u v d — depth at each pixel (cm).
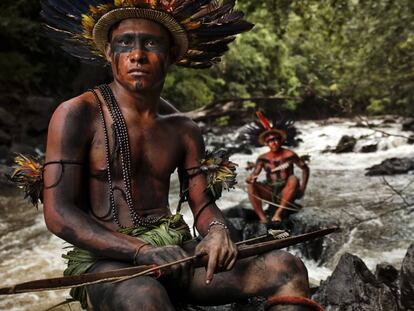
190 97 1634
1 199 724
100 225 213
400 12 930
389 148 1249
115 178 229
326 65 1145
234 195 796
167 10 223
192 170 246
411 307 301
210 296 218
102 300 200
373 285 312
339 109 670
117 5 221
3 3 1347
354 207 650
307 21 989
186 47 238
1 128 1095
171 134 241
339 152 1219
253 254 211
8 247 541
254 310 282
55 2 237
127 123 231
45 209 216
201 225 238
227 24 241
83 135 224
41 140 1138
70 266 227
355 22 979
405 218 582
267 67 1980
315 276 474
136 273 196
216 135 1428
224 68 1861
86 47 249
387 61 989
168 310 188
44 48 1430
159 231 226
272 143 618
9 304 399
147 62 222
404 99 1309
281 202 589
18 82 1291
